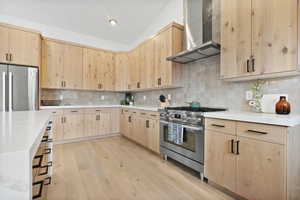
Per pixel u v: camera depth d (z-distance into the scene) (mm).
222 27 1852
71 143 3447
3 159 399
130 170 2141
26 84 2898
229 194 1592
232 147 1505
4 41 2721
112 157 2629
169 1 3244
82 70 3920
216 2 2293
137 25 4004
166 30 2818
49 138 1729
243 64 1630
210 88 2422
